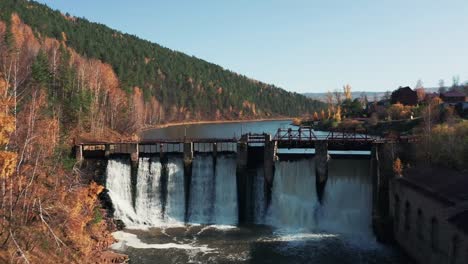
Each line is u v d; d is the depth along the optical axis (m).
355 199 58.22
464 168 46.72
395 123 111.50
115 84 142.38
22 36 134.88
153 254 47.84
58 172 49.88
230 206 61.56
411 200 45.00
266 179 59.88
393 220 50.88
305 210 58.81
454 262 34.94
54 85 87.00
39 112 58.09
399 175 50.31
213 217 61.56
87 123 90.12
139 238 53.72
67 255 39.75
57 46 148.62
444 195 39.62
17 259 33.78
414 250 44.19
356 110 170.62
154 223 60.97
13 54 89.94
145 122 189.88
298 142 61.06
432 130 58.25
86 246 43.38
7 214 37.44
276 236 54.12
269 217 60.22
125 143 63.41
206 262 45.50
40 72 80.75
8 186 38.53
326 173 58.22
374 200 54.25
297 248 49.72
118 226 58.69
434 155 51.84
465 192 38.88
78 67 121.88
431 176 46.53
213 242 51.94
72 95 89.25
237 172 60.72
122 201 62.38
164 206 62.47
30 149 44.41
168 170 62.91
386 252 48.19
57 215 42.88
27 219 39.22
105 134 93.50
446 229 36.47
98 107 104.00
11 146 42.56
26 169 40.78
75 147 63.38
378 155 55.66
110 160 63.19
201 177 62.44
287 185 60.44
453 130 54.62
